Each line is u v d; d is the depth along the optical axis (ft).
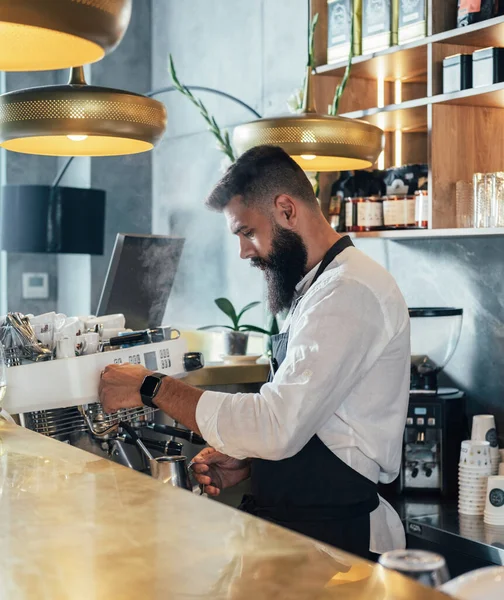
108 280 9.58
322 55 11.27
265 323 16.14
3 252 22.43
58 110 6.24
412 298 11.55
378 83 11.53
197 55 18.58
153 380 6.42
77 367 6.48
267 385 6.23
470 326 10.60
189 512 3.49
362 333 6.18
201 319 18.78
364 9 10.58
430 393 9.62
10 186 18.75
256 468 6.64
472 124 9.90
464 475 8.95
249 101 16.65
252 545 2.96
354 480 6.39
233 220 6.81
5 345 6.45
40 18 3.91
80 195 18.85
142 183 21.11
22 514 3.48
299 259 6.72
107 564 2.78
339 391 6.16
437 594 2.21
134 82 20.74
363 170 10.89
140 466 7.47
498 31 9.05
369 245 12.35
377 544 6.60
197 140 18.85
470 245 10.59
